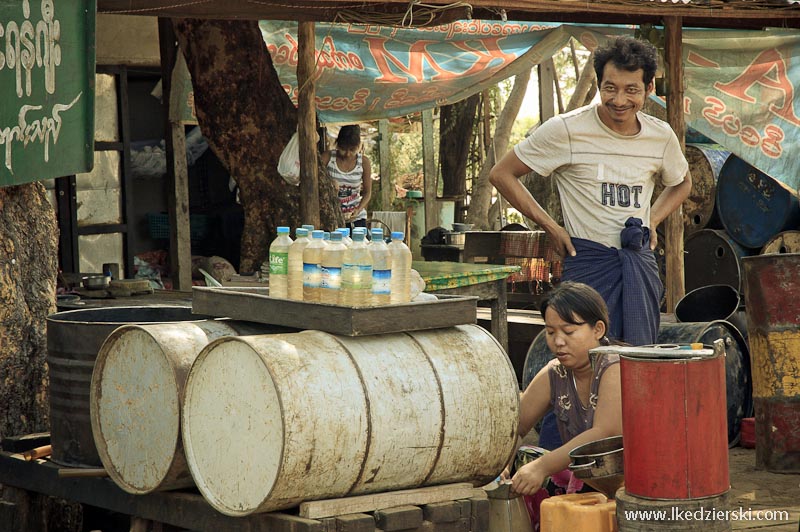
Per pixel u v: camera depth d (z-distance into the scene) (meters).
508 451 3.88
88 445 4.33
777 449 5.68
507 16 7.98
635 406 3.30
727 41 8.29
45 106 4.77
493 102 16.75
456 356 3.80
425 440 3.63
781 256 5.56
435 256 10.31
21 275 5.07
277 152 8.43
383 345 3.69
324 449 3.41
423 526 3.65
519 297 9.35
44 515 4.79
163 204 12.16
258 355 3.43
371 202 15.99
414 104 10.38
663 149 5.04
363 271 3.64
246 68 8.34
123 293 6.99
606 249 4.93
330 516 3.50
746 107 8.34
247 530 3.62
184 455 3.83
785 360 5.62
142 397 3.96
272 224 8.45
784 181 8.31
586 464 3.61
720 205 9.49
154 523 4.07
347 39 9.88
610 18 8.10
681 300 6.81
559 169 5.05
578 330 4.02
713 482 3.29
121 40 10.67
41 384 5.12
